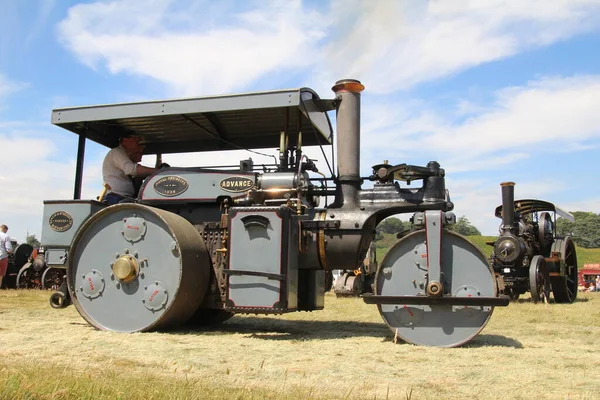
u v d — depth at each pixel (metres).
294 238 6.18
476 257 5.64
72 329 6.24
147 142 8.52
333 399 3.23
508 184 13.27
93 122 7.60
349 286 13.22
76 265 6.54
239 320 7.85
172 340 5.52
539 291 12.53
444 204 6.29
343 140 6.64
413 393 3.55
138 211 6.38
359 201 6.49
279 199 6.37
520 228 13.74
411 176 6.38
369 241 6.66
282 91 6.41
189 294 6.16
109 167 7.33
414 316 5.69
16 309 8.47
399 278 5.85
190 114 7.36
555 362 4.73
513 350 5.35
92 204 6.87
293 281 6.13
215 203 6.73
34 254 15.45
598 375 4.22
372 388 3.66
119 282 6.32
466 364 4.60
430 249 5.67
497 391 3.68
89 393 2.99
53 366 3.83
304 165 6.84
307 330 6.75
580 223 107.69
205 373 3.99
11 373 3.33
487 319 5.52
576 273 14.86
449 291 5.68
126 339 5.50
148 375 3.75
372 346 5.46
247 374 4.00
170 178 6.79
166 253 6.22
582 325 7.65
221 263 6.48
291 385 3.65
